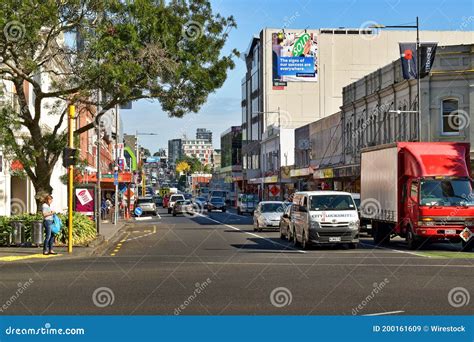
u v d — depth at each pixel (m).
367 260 20.08
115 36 23.70
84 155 62.59
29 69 23.47
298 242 26.27
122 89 23.45
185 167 181.25
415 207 24.19
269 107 95.38
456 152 25.12
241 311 11.27
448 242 27.44
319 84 94.12
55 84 25.73
